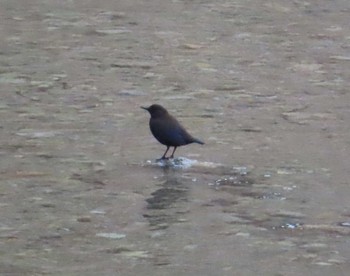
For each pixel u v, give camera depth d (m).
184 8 29.25
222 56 21.73
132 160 13.39
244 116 16.25
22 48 22.20
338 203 11.70
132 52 21.97
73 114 16.09
